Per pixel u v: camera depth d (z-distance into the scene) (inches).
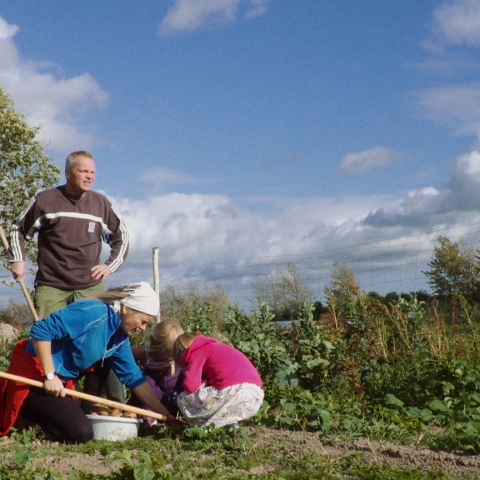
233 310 348.5
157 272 410.0
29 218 262.2
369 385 295.1
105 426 225.6
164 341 241.1
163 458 188.4
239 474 172.6
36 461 188.1
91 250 268.4
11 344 406.0
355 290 358.3
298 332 335.0
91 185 263.6
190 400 223.6
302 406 248.1
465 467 182.7
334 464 185.0
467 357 319.3
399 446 206.7
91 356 224.7
